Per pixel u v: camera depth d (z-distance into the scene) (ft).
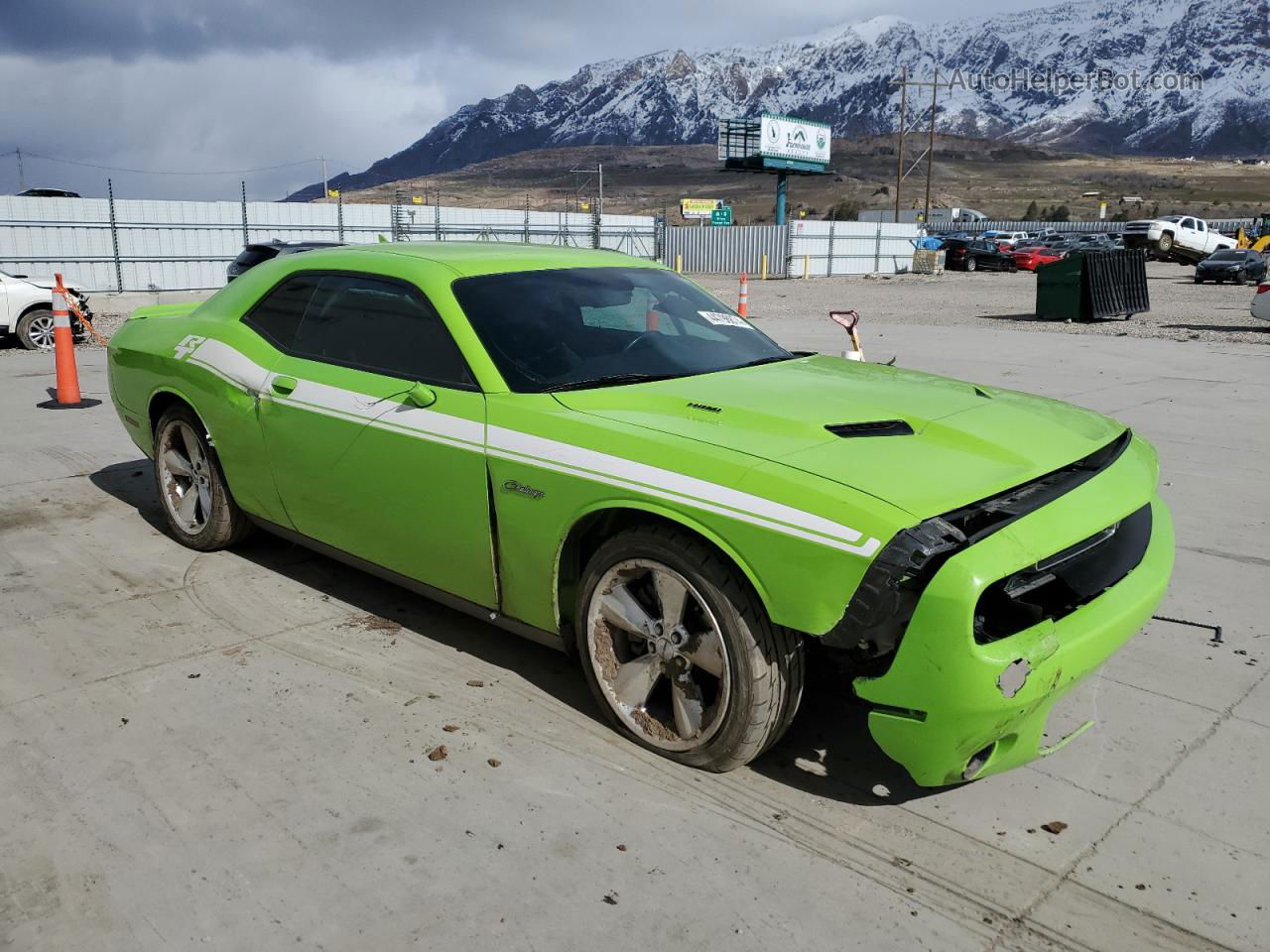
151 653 12.69
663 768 10.11
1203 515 18.83
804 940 7.70
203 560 16.17
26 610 14.08
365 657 12.55
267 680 11.93
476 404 11.16
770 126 201.98
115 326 64.49
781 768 10.16
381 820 9.17
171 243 99.81
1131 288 63.36
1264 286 53.21
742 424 10.05
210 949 7.58
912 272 167.43
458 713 11.16
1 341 53.72
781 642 9.23
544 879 8.38
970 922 7.92
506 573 11.12
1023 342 48.01
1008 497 9.12
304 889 8.25
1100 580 9.49
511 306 12.10
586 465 9.98
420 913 7.96
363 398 12.28
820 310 74.28
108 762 10.14
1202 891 8.32
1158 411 28.91
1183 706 11.44
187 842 8.86
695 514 9.14
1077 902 8.16
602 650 10.53
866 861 8.66
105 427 27.14
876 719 8.75
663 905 8.07
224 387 14.40
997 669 8.16
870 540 8.18
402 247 13.84
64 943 7.64
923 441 9.82
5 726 10.85
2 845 8.82
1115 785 9.86
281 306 14.35
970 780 9.05
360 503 12.57
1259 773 10.07
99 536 17.40
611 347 12.03
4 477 21.61
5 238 90.27
